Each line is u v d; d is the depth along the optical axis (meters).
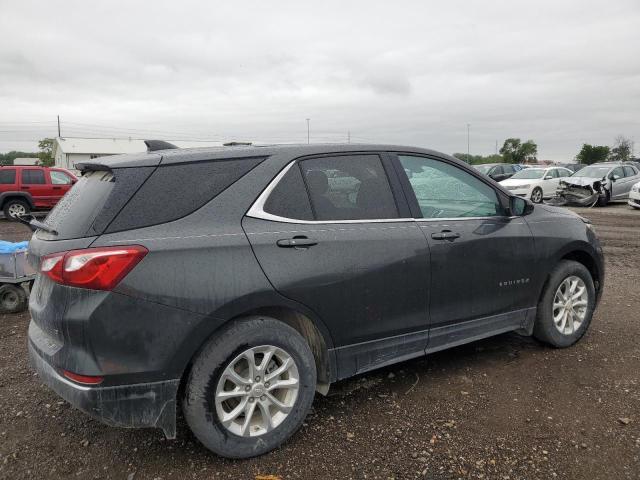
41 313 2.75
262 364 2.89
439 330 3.66
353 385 3.83
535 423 3.22
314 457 2.91
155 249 2.63
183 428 3.27
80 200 2.88
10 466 2.88
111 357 2.55
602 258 4.70
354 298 3.20
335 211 3.25
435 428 3.19
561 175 21.88
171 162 2.87
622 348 4.45
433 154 3.85
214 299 2.72
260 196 3.00
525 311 4.18
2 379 4.01
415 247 3.45
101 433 3.21
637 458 2.83
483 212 4.00
